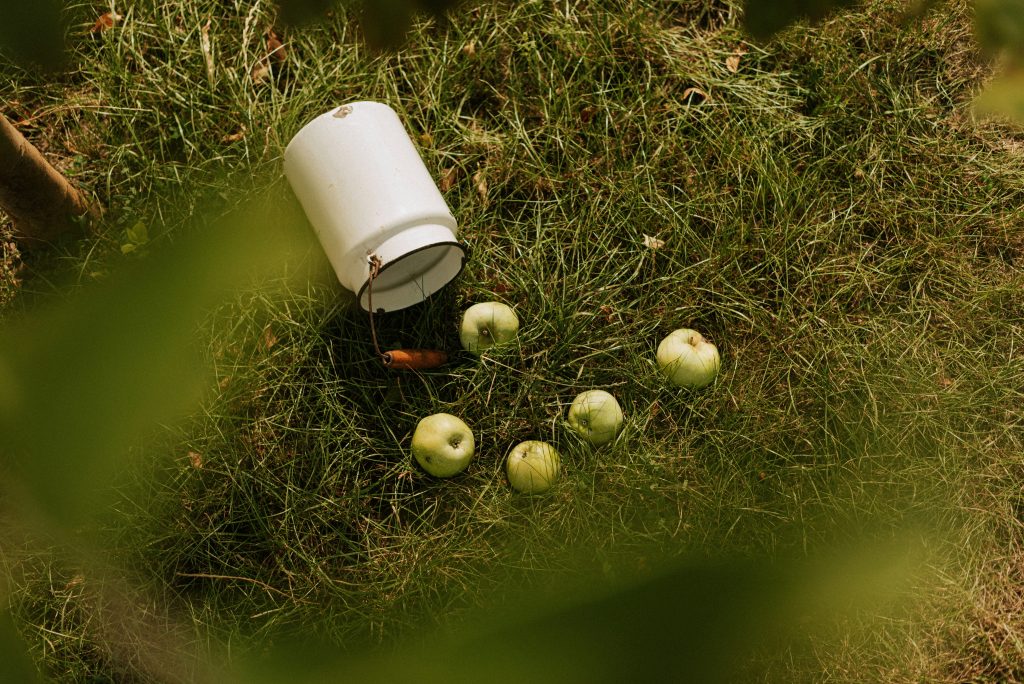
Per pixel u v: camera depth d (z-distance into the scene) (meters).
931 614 2.48
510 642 0.31
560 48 2.78
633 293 2.68
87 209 2.46
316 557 2.44
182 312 0.29
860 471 2.55
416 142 2.67
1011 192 2.82
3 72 2.57
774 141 2.81
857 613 2.39
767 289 2.70
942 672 2.46
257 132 2.58
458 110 2.72
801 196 2.72
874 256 2.77
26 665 0.33
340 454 2.48
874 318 2.69
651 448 2.53
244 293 2.42
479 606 0.37
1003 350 2.71
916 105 2.82
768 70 2.89
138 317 0.28
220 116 2.62
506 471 2.51
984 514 2.57
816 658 2.34
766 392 2.61
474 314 2.48
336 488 2.48
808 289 2.70
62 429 0.27
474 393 2.54
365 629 2.39
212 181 2.53
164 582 2.35
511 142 2.70
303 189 2.30
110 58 2.61
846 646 2.38
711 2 2.91
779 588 0.32
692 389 2.55
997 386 2.64
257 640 2.37
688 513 2.46
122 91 2.61
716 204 2.73
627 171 2.70
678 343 2.51
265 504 2.46
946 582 2.51
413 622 2.39
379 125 2.28
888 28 2.81
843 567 0.34
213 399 2.41
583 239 2.68
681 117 2.75
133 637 2.16
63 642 2.30
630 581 0.32
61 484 0.27
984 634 2.47
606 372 2.58
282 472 2.46
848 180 2.78
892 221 2.75
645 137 2.74
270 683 0.37
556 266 2.68
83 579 2.23
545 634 0.31
